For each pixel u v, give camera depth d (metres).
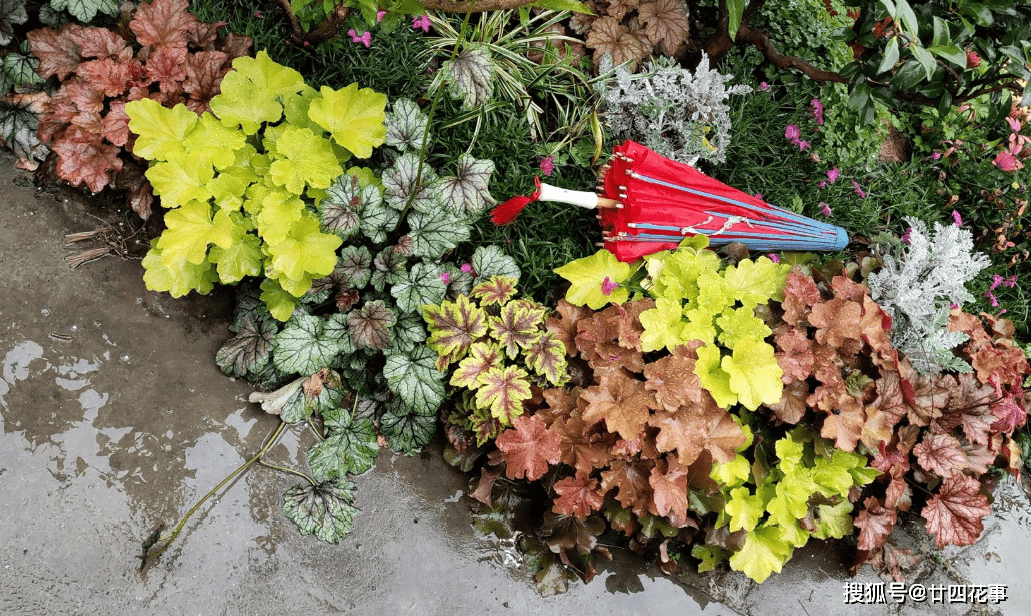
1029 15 2.52
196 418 2.21
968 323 2.77
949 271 2.54
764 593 2.44
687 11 3.04
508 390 2.18
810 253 2.71
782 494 2.30
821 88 3.23
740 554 2.29
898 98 2.83
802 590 2.48
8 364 2.11
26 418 2.06
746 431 2.31
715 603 2.38
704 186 2.50
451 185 2.38
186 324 2.34
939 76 2.68
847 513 2.46
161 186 2.11
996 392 2.58
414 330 2.28
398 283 2.27
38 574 1.89
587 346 2.29
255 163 2.27
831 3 3.53
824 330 2.37
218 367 2.30
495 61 2.76
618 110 2.75
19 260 2.24
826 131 3.14
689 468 2.23
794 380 2.34
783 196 2.98
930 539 2.69
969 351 2.71
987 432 2.60
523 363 2.38
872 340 2.40
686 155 2.71
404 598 2.14
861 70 2.75
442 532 2.27
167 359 2.27
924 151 3.46
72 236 2.32
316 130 2.31
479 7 2.22
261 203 2.21
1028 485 2.91
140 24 2.29
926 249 2.58
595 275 2.40
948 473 2.47
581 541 2.23
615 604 2.29
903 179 3.27
